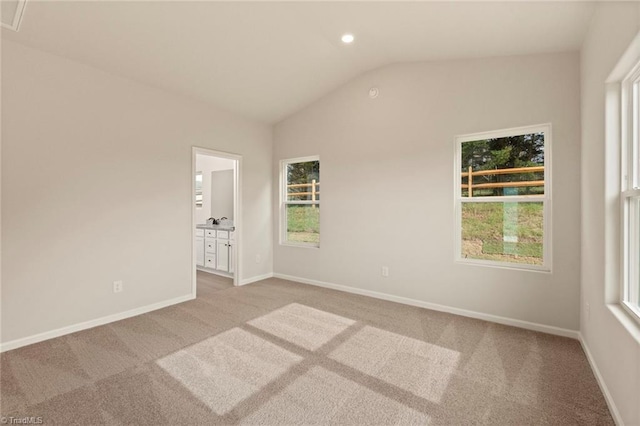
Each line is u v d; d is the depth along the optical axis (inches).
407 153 145.5
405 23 107.1
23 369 87.9
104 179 122.4
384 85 151.6
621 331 65.3
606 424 67.3
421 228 142.2
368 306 143.2
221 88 149.6
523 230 121.1
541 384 81.7
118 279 126.8
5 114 98.7
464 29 105.0
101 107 121.6
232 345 103.6
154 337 109.7
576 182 108.1
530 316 117.6
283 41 122.0
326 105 172.9
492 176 127.3
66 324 112.3
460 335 112.0
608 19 74.2
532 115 116.0
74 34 101.3
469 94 129.4
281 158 195.5
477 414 70.2
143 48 113.7
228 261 204.8
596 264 86.3
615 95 77.0
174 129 146.9
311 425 66.6
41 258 106.6
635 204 71.3
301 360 93.8
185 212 151.4
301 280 187.6
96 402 73.5
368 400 75.0
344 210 167.0
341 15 105.0
